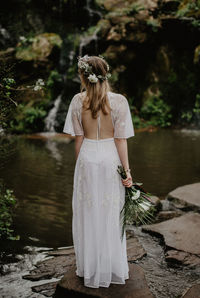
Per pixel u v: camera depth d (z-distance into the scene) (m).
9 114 3.72
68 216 4.56
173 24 11.35
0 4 12.78
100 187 2.78
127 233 4.02
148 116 11.75
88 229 2.79
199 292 2.78
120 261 2.84
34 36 12.30
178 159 7.34
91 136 2.82
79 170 2.82
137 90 12.18
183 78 11.82
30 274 3.16
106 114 2.77
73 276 2.97
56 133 10.69
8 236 3.97
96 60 2.73
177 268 3.27
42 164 6.95
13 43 12.23
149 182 5.88
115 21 11.83
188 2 11.41
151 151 8.04
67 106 11.41
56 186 5.66
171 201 4.96
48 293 2.87
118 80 11.77
